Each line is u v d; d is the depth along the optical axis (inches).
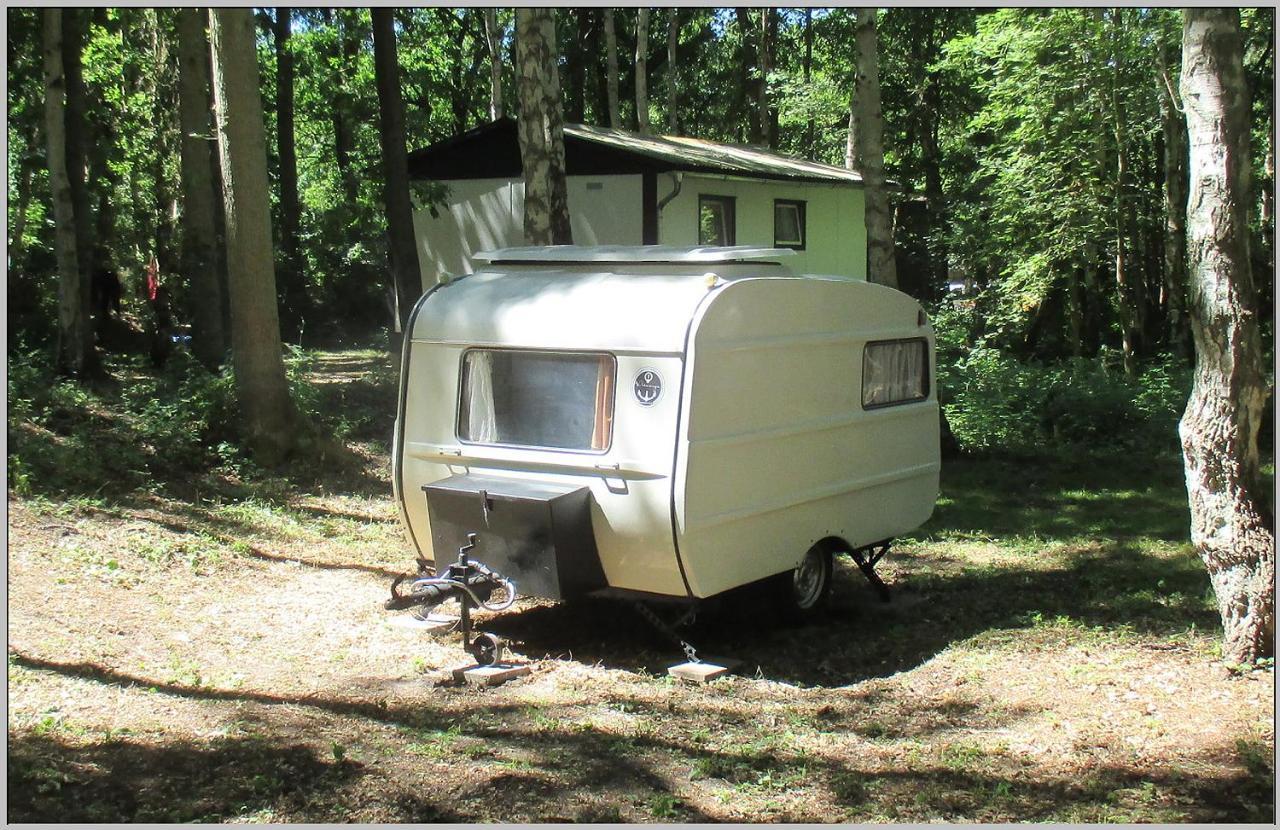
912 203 1283.2
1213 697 248.2
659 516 269.4
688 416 265.9
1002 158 1011.9
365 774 204.8
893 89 1258.6
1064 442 629.6
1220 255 256.2
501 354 295.4
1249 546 263.3
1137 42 826.2
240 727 223.8
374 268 1099.3
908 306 352.8
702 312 269.0
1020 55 849.5
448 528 289.0
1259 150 895.7
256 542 388.8
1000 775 211.9
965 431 627.8
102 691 237.5
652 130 1573.6
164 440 488.4
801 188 868.0
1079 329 957.2
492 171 802.2
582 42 1330.0
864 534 335.6
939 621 326.3
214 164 803.4
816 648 301.7
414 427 310.7
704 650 298.7
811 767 215.0
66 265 615.2
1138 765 214.8
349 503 465.7
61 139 608.7
